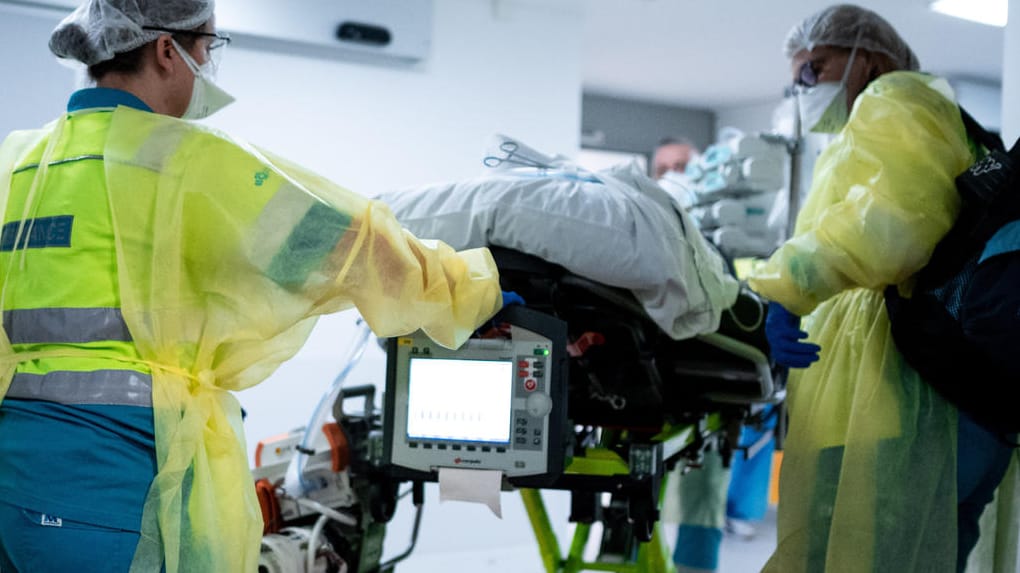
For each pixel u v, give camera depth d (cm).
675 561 329
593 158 704
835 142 200
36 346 134
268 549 183
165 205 133
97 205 134
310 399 340
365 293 142
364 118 351
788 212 285
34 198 137
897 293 185
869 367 188
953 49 504
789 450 201
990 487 195
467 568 362
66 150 139
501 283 180
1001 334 162
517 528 381
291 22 328
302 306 139
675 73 591
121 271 132
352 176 350
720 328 211
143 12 142
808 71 226
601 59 554
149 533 129
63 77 296
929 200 174
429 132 364
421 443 167
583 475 181
